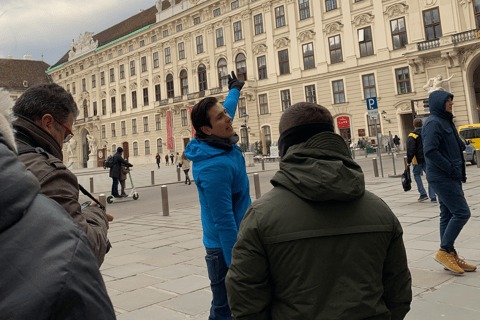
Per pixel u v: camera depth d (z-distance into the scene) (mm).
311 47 32344
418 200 7656
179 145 41875
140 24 46719
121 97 48125
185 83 41094
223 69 37844
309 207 1170
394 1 28094
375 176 12938
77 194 1185
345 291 1110
